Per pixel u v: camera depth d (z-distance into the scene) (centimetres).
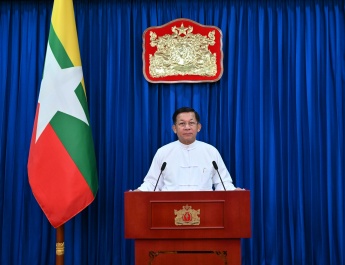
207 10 319
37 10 318
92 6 320
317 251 302
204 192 210
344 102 311
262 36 314
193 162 275
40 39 315
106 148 308
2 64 315
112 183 308
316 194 306
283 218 302
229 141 308
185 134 268
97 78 316
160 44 312
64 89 274
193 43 313
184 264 211
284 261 300
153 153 312
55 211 261
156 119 313
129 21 317
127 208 211
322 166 308
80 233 303
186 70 311
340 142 306
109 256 303
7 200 304
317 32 314
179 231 209
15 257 303
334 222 303
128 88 311
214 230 208
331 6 317
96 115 313
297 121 307
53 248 304
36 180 263
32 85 311
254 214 304
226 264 210
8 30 316
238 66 311
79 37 316
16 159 308
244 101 312
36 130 268
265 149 309
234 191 210
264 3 318
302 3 317
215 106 312
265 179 306
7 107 314
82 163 269
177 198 210
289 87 312
